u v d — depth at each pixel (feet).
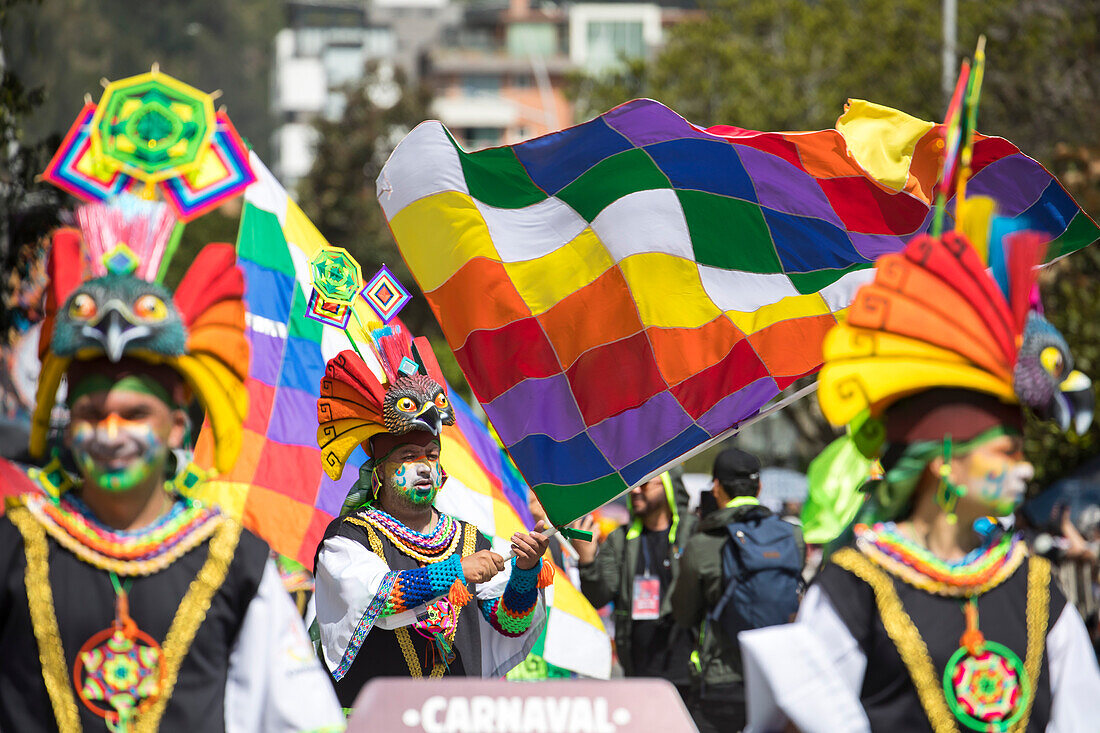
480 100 428.56
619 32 442.50
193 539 18.67
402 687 17.54
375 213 213.66
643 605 43.39
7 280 47.37
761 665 17.88
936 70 126.82
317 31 492.13
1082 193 87.81
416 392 28.04
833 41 145.69
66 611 18.08
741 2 159.22
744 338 29.55
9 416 28.53
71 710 17.90
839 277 29.99
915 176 29.45
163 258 18.86
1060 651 18.83
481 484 36.42
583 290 29.60
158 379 18.43
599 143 29.81
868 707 18.13
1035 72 111.45
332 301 28.76
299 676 18.90
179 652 18.21
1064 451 80.64
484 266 29.71
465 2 492.95
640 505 43.98
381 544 27.89
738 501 39.19
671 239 29.71
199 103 18.78
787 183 29.89
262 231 35.17
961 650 18.15
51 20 72.59
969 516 18.57
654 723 17.53
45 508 18.45
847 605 18.28
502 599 28.86
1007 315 18.40
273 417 33.81
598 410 29.32
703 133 29.63
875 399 18.42
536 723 17.52
